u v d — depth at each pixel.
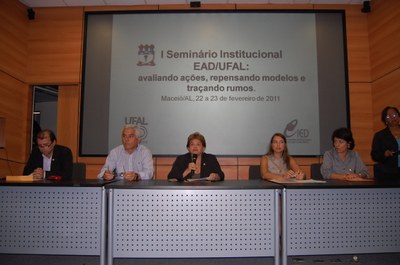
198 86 4.54
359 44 4.63
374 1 4.48
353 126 4.50
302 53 4.57
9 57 4.30
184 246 2.15
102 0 4.55
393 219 2.22
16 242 2.17
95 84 4.56
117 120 4.51
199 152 2.92
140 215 2.15
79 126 4.52
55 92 6.04
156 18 4.62
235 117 4.50
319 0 4.55
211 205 2.16
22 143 4.58
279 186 2.15
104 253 2.13
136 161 3.13
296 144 4.46
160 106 4.52
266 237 2.17
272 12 4.61
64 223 2.16
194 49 4.58
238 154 4.45
